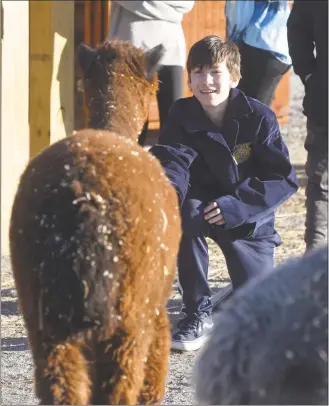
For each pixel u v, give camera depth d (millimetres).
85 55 5051
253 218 5172
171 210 3947
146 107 5121
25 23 8648
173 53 8062
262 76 8281
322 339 2297
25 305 3660
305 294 2357
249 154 5340
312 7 7047
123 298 3531
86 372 3602
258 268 5445
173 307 6738
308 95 7273
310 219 7301
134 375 3643
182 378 5156
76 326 3508
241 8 8219
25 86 8719
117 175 3557
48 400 3508
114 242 3461
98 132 4023
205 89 5164
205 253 5555
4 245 8672
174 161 5148
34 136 9102
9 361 5633
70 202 3461
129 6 7902
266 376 2312
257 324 2359
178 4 7992
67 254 3426
